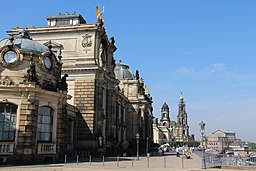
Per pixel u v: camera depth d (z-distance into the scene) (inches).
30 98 1681.8
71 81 2746.1
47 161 1756.9
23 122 1659.7
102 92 2810.0
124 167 1612.9
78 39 2834.6
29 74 1715.1
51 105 1819.6
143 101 4653.1
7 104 1676.9
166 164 1956.2
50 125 1825.8
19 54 1772.9
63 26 2874.0
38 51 1921.8
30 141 1651.1
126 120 4608.8
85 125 2637.8
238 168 1659.7
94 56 2765.7
